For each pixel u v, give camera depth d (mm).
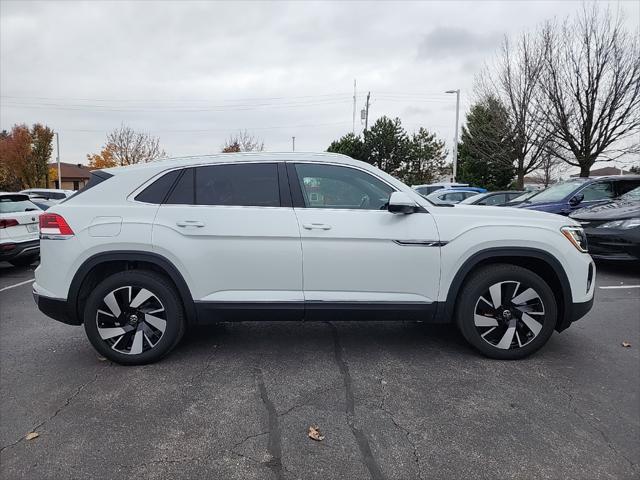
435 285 3557
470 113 22922
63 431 2699
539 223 3615
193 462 2398
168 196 3574
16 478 2281
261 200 3570
